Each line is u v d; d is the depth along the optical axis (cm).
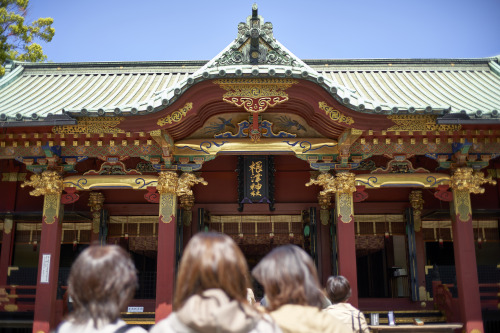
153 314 1212
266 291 289
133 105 1012
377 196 1412
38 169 1101
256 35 987
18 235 1401
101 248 262
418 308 1328
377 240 1744
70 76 1633
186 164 1110
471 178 1083
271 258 292
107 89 1491
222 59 1016
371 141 1100
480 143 1095
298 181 1398
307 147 1105
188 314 232
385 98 1375
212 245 248
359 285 2092
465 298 1029
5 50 2148
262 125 1121
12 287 1202
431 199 1414
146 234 1395
